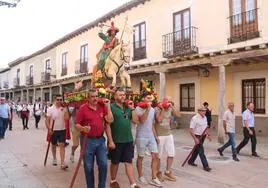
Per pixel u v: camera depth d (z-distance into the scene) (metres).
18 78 39.38
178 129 16.09
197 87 15.67
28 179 6.04
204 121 7.19
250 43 11.39
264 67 12.75
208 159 8.31
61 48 27.08
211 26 13.12
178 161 8.02
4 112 12.41
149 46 16.30
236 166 7.50
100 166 4.86
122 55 6.90
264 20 11.20
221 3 12.76
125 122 5.23
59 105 7.07
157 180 5.68
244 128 8.90
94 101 4.93
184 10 14.46
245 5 11.93
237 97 13.75
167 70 14.68
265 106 12.78
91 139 4.86
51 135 7.06
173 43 14.55
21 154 8.78
